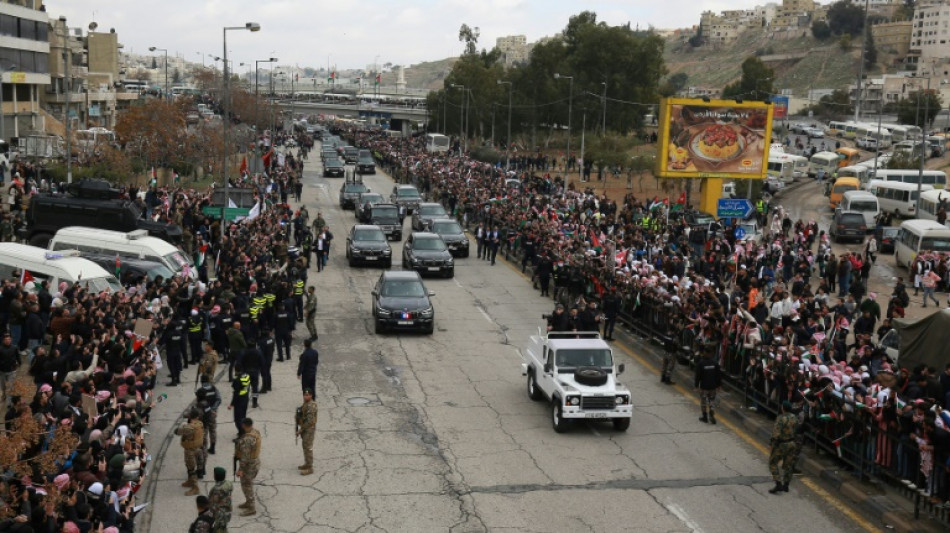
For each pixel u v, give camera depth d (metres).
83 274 23.30
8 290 20.53
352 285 34.91
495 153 97.06
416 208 49.88
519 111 111.25
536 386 20.52
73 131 65.19
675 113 48.22
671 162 48.69
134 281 25.09
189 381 21.44
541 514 14.33
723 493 15.34
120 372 17.31
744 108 48.81
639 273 28.73
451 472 16.14
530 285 36.03
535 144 120.62
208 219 37.72
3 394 17.34
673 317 22.69
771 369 18.78
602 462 16.81
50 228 31.78
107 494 12.15
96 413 14.52
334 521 13.94
